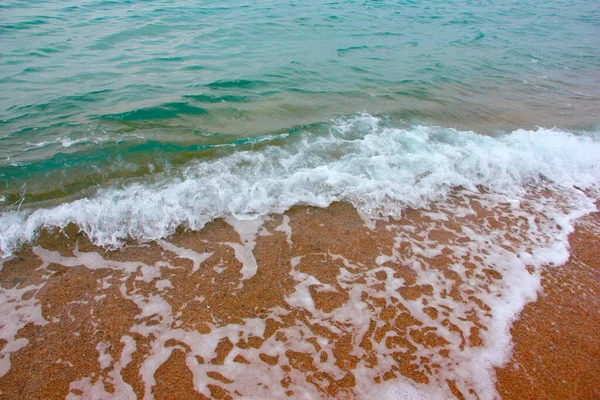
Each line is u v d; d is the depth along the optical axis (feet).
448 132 26.76
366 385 11.10
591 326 13.30
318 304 13.66
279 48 45.03
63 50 39.34
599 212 19.75
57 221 16.96
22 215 17.22
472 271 15.40
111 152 22.13
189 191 18.99
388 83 35.45
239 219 17.78
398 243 16.78
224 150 22.99
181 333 12.44
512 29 61.87
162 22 52.80
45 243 15.93
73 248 15.78
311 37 50.37
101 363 11.46
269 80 34.53
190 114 27.17
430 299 14.03
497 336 12.74
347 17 62.85
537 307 13.92
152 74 34.60
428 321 13.16
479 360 11.94
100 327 12.54
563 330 13.09
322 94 32.17
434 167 22.21
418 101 31.71
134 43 43.62
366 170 21.62
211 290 14.07
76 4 60.18
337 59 41.91
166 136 24.17
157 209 17.85
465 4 83.66
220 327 12.70
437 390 11.05
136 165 21.15
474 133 26.81
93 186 19.29
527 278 15.19
